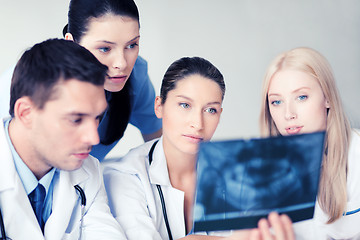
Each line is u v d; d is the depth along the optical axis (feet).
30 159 3.34
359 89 11.80
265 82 4.53
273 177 3.27
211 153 3.19
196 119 4.00
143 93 5.68
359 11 11.73
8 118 3.49
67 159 3.23
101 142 5.35
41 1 9.37
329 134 4.48
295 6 11.47
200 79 3.99
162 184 4.17
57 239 3.51
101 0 4.18
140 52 10.48
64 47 3.16
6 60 9.30
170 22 10.59
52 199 3.56
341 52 11.80
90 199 3.79
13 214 3.33
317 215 4.41
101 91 3.19
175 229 4.20
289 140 3.26
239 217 3.27
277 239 3.29
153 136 6.25
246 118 11.24
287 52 4.50
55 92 3.05
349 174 4.48
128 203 3.99
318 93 4.39
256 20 11.25
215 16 10.98
